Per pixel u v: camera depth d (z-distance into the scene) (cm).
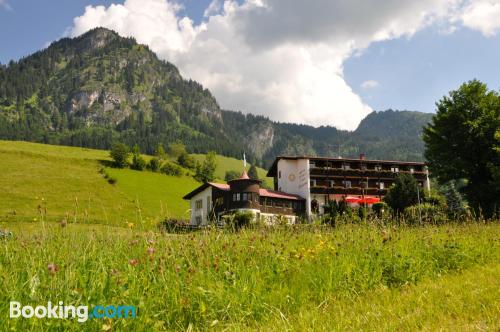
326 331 557
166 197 10225
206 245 821
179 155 16512
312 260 832
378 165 7650
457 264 977
